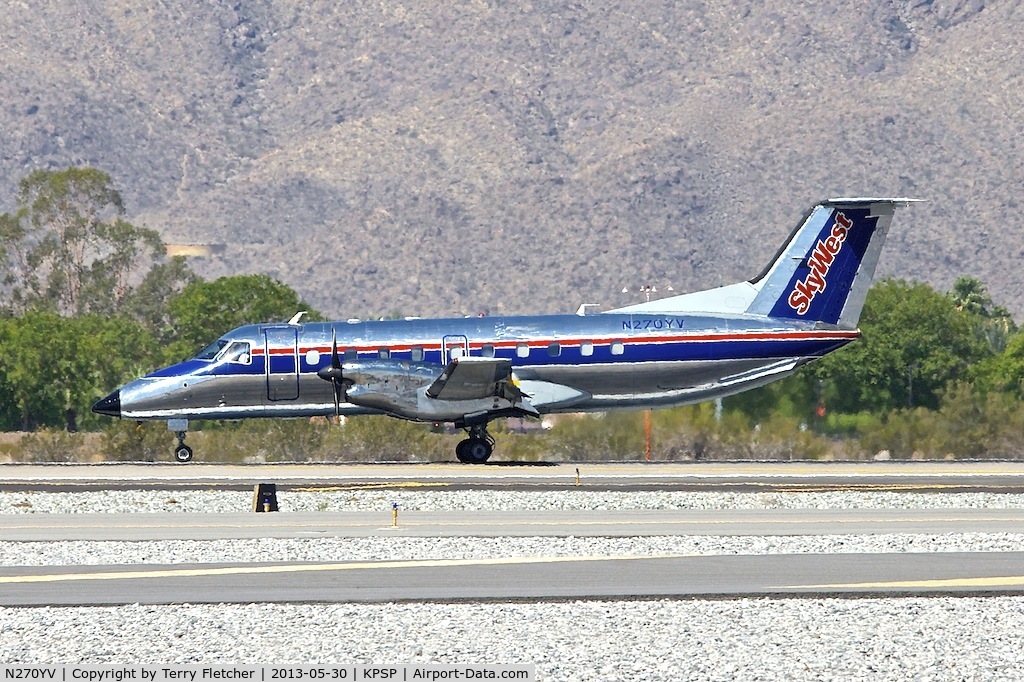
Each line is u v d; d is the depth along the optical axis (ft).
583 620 226.17
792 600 239.09
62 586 246.88
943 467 495.82
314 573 259.39
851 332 516.32
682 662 204.64
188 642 213.87
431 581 252.01
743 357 508.53
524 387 499.51
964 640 215.92
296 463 518.78
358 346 504.02
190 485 419.33
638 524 328.49
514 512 354.13
